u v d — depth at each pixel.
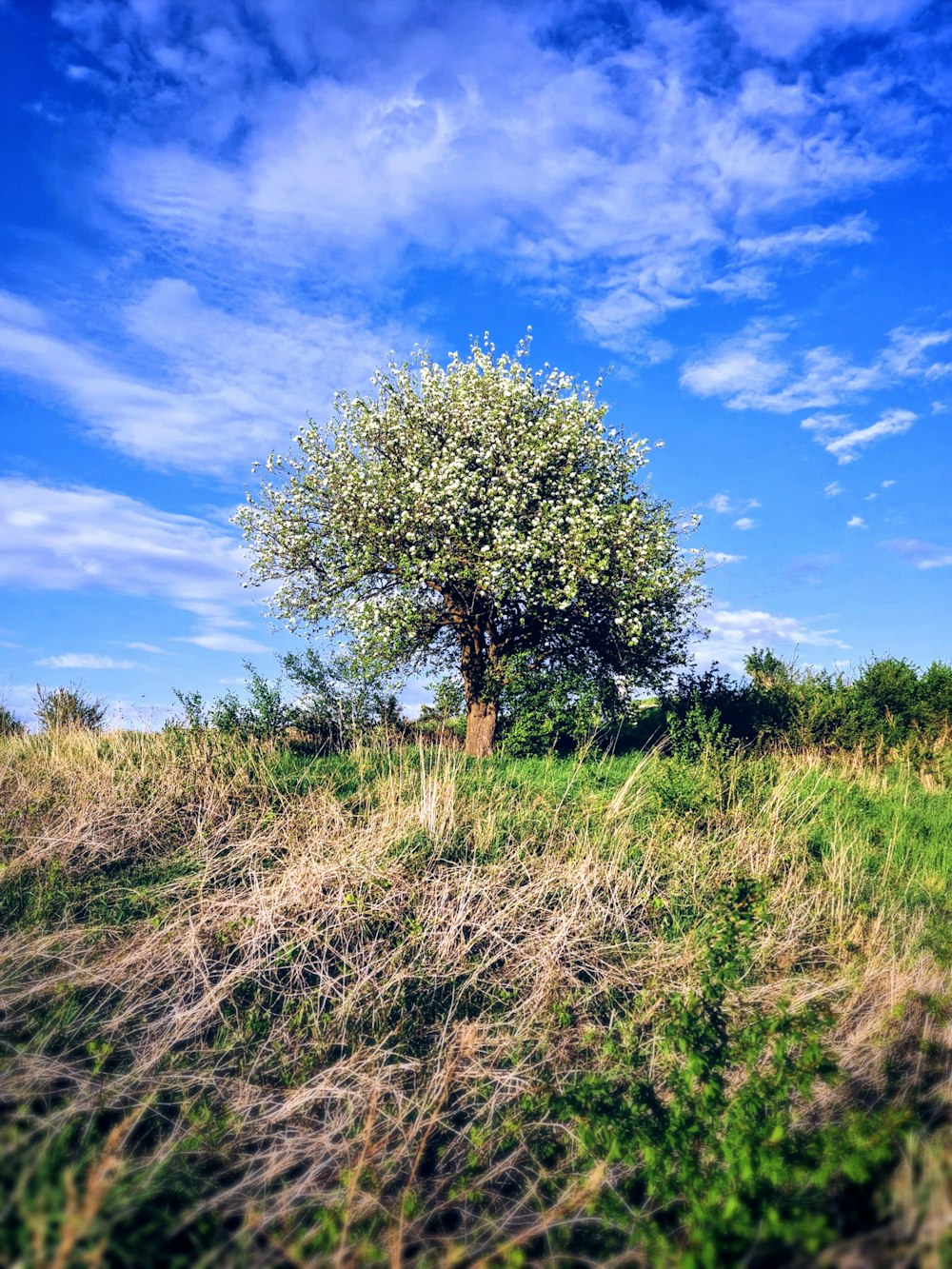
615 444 17.48
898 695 18.28
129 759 9.88
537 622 16.59
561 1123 4.71
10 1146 3.46
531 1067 5.20
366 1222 3.88
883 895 8.02
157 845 7.95
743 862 8.31
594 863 7.51
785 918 7.05
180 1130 4.46
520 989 5.97
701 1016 4.95
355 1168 4.21
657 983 5.91
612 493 16.89
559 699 16.31
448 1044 5.41
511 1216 4.02
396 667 16.80
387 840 7.60
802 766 14.11
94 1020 5.34
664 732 18.19
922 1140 3.58
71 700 15.64
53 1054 4.93
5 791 8.89
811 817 10.66
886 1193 3.15
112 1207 3.24
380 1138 4.57
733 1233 3.19
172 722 12.52
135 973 5.84
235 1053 5.26
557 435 16.31
